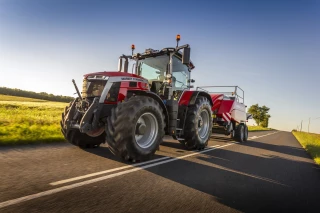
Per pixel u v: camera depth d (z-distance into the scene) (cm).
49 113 1898
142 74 623
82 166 350
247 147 797
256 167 455
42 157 392
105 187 266
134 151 387
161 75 591
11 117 1060
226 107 927
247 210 236
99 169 340
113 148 376
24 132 621
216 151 627
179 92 621
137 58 639
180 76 628
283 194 299
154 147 428
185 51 529
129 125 376
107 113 413
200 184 309
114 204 220
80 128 395
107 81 422
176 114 510
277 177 388
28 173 296
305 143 1195
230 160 506
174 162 435
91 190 253
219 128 934
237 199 265
